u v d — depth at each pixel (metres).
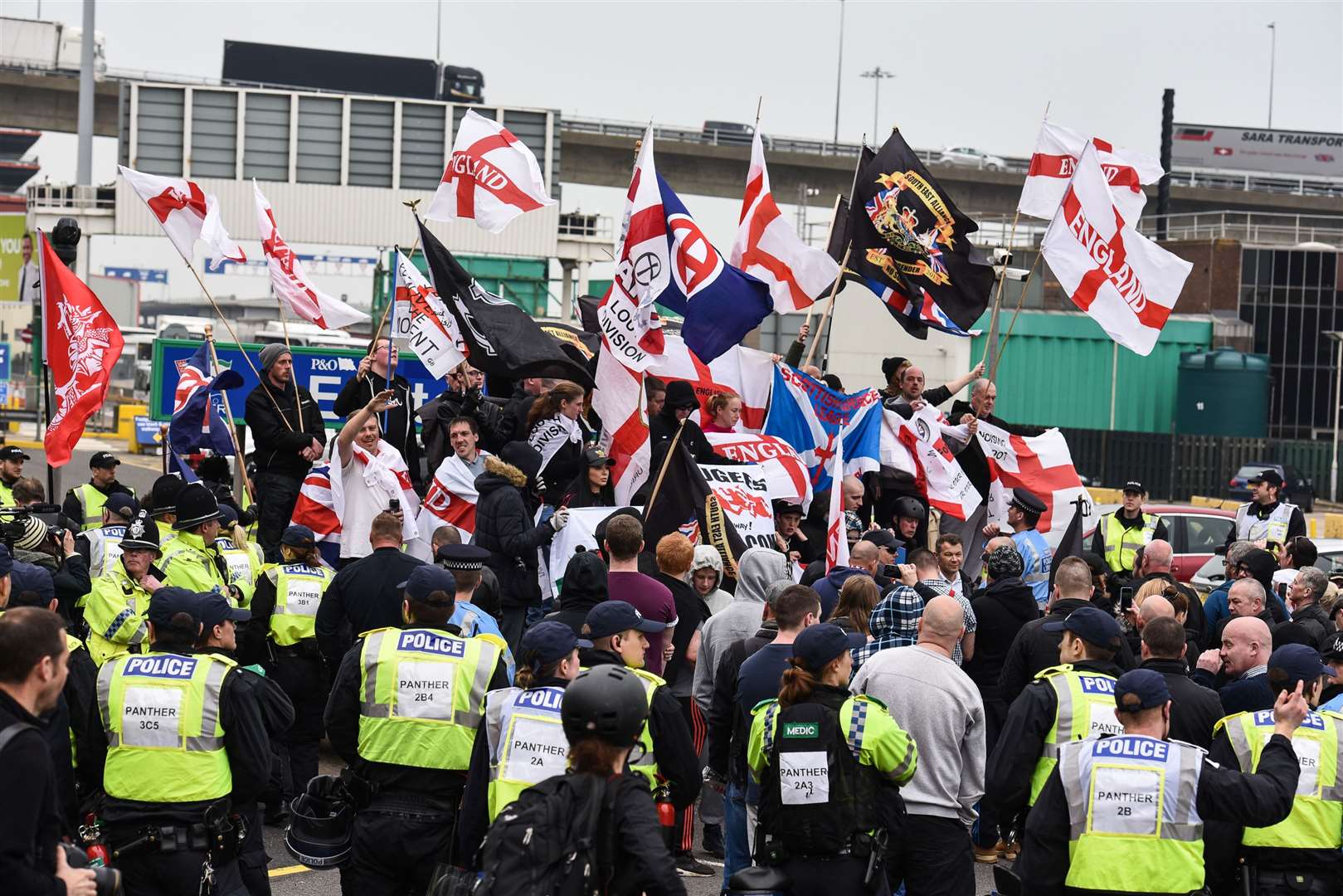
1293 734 13.88
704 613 19.59
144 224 93.00
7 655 10.26
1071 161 31.61
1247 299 125.12
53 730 13.19
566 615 16.16
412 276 27.14
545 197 27.94
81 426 26.50
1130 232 28.64
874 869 13.05
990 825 20.11
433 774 13.73
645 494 23.95
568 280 101.69
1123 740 12.68
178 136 94.81
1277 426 125.88
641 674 13.55
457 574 16.53
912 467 27.75
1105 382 98.69
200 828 13.38
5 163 190.62
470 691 13.81
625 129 152.25
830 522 22.89
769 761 13.23
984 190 166.25
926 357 86.19
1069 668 14.51
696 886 18.77
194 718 13.41
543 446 24.55
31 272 30.64
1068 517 28.66
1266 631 16.42
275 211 96.12
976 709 14.84
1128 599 22.39
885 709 13.30
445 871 11.52
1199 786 12.47
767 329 72.75
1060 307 100.38
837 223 29.69
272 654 19.95
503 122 99.06
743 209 27.81
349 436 23.67
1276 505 32.06
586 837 9.66
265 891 14.77
